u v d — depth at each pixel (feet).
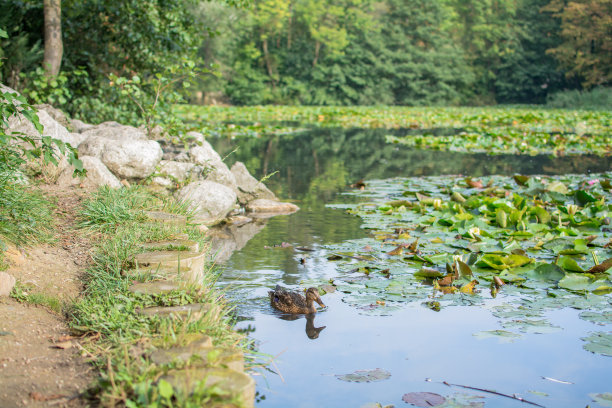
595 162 49.98
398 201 29.25
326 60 172.86
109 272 15.51
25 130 22.90
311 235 24.20
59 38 37.47
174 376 9.77
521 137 67.56
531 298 16.67
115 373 10.34
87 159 23.67
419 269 19.35
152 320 12.34
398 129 88.94
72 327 12.83
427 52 174.81
